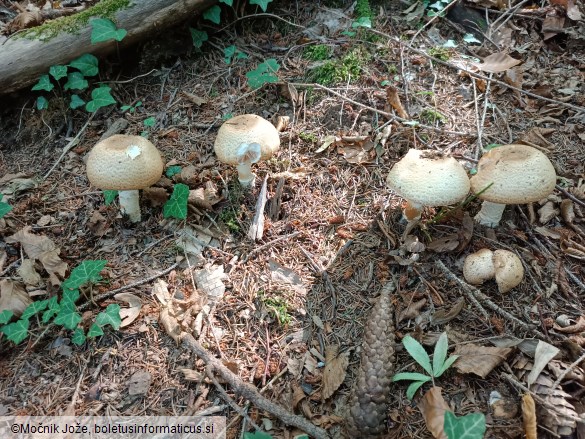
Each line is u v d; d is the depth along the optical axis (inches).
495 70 27.2
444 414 15.6
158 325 20.0
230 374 18.0
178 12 28.4
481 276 19.2
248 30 31.4
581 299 19.6
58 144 28.0
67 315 19.3
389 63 28.7
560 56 28.9
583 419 15.8
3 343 19.8
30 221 24.1
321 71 28.4
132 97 29.4
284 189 24.3
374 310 18.5
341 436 16.8
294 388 18.0
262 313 20.1
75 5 31.9
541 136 24.6
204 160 25.9
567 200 22.0
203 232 23.1
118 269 22.1
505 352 17.6
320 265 21.5
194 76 30.0
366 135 25.7
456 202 19.9
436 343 18.2
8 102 29.1
